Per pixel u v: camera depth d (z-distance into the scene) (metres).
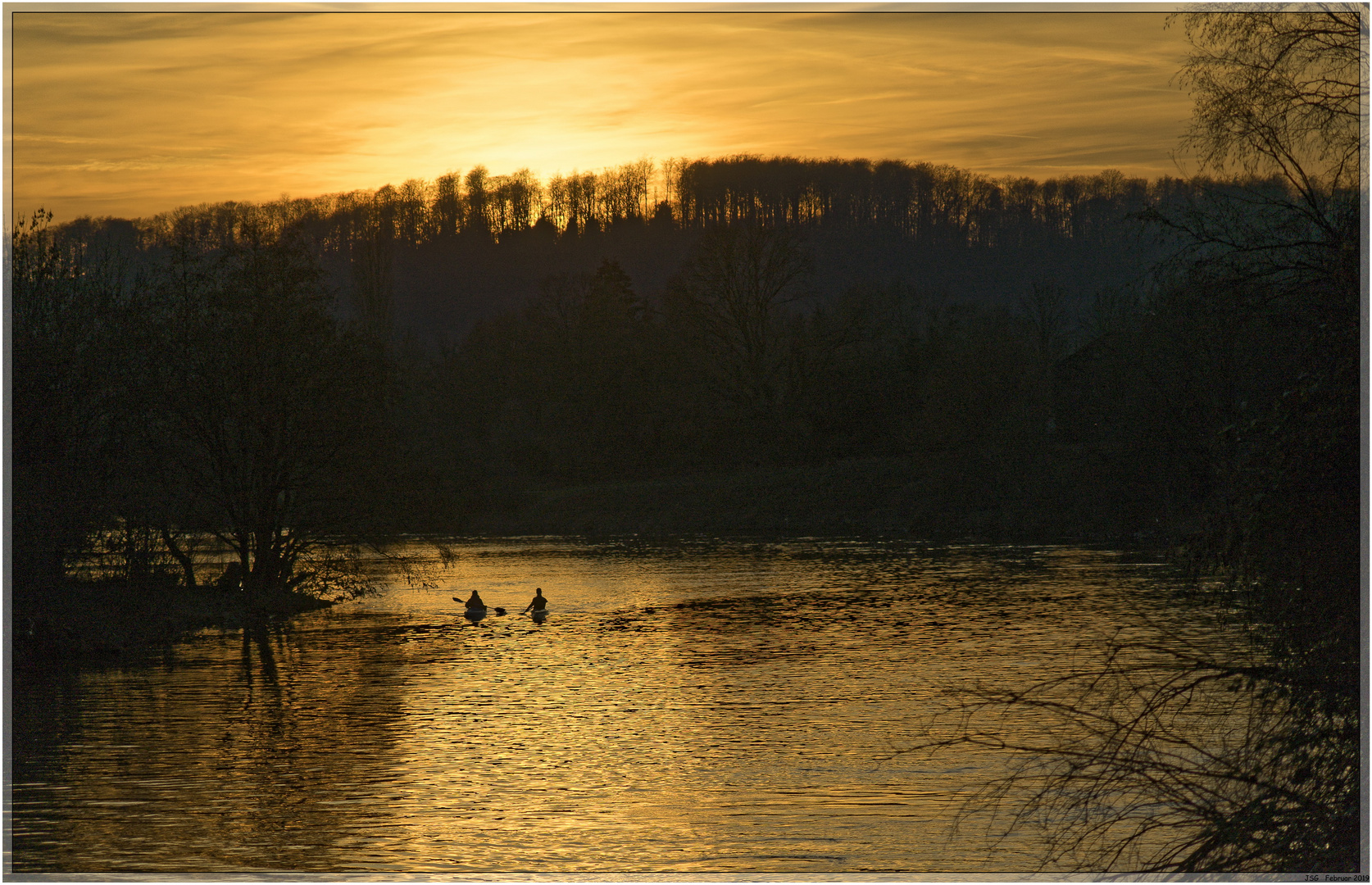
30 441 41.00
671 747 27.12
